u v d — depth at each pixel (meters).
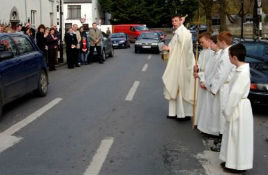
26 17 25.27
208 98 6.41
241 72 4.84
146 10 54.62
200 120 6.59
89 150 6.02
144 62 20.38
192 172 5.17
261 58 10.20
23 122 7.71
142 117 8.23
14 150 6.02
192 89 7.78
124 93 10.96
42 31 15.96
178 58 7.86
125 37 34.22
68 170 5.20
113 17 55.06
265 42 10.88
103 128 7.31
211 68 6.25
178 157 5.76
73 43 17.41
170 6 54.47
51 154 5.83
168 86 7.93
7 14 22.31
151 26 56.16
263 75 8.63
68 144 6.31
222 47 5.86
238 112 4.93
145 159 5.65
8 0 22.41
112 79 13.77
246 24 43.81
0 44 8.34
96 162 5.49
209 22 30.19
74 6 51.34
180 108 7.90
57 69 17.11
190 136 6.86
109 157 5.71
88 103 9.59
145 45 26.84
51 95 10.65
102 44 20.14
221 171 5.22
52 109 8.89
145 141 6.52
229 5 36.78
